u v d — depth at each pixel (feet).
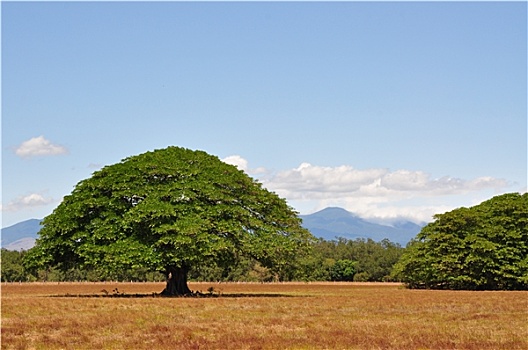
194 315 133.80
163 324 115.44
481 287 315.17
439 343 91.76
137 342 93.04
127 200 205.67
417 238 340.18
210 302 174.70
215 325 114.93
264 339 95.40
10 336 99.45
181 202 200.54
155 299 188.75
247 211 209.67
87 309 147.54
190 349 86.48
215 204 208.23
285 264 214.69
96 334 102.12
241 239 201.36
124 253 190.70
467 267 312.09
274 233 208.33
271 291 292.61
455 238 313.73
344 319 127.34
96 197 206.08
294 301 182.70
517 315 138.10
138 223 197.57
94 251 194.18
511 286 309.63
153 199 197.06
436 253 318.86
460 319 128.77
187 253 192.95
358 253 594.24
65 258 214.28
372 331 105.70
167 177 208.74
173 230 191.72
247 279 481.87
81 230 203.31
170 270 221.66
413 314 140.26
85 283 453.17
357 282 525.34
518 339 96.27
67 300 183.42
